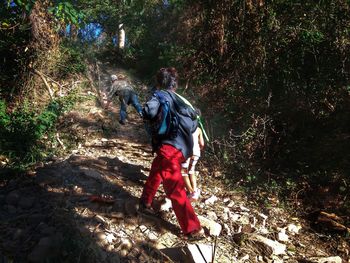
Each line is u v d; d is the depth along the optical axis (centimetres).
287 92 792
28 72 918
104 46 1675
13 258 377
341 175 610
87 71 1112
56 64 1018
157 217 457
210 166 661
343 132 691
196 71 957
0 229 418
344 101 731
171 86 429
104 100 1014
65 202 455
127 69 1482
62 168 538
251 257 429
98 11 1473
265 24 845
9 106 877
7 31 896
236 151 689
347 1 766
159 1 1359
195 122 431
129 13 1448
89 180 509
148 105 403
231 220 496
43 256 372
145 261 388
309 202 576
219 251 423
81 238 393
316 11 796
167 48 1146
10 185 512
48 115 768
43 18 884
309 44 783
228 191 587
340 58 750
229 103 838
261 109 775
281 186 610
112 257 384
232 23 895
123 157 659
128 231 425
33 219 428
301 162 662
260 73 839
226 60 909
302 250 467
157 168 423
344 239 496
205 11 951
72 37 1209
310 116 742
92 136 770
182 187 417
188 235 421
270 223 514
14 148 625
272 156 690
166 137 417
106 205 456
